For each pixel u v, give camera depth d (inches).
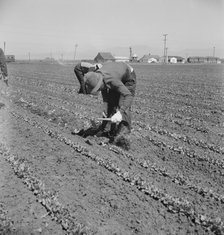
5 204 234.1
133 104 669.3
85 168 294.0
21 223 213.8
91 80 280.5
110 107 331.9
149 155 346.0
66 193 250.8
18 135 384.2
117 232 208.5
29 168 286.2
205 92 872.3
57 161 307.7
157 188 259.4
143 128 453.1
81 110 561.6
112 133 347.3
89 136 378.3
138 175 282.0
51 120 482.3
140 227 214.7
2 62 500.4
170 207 235.3
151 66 2893.7
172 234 209.3
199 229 214.4
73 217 218.7
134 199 247.0
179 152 358.3
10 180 269.3
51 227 211.3
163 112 585.0
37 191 248.2
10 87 845.8
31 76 1379.2
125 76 307.6
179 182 278.1
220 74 1640.0
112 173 288.4
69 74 1525.6
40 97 708.7
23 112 527.5
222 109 622.2
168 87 994.1
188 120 524.1
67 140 359.6
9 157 309.9
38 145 351.3
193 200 250.8
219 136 436.5
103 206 236.2
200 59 4822.8
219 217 225.5
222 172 309.7
